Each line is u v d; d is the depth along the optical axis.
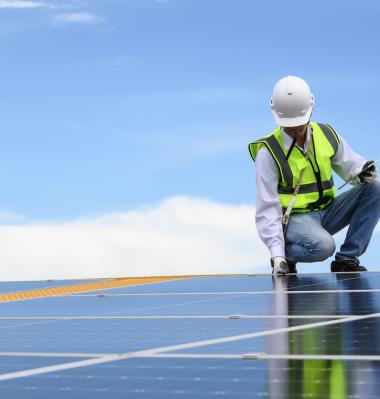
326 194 8.48
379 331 3.48
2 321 4.77
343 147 8.52
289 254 8.47
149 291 6.77
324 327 3.71
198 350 3.14
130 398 2.24
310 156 8.32
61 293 7.05
